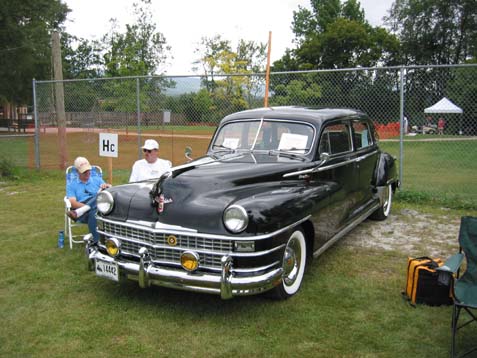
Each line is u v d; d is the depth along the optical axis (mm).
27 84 34469
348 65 43594
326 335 3688
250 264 3760
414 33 46688
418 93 16047
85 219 5758
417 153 17391
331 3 51719
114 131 22766
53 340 3652
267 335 3693
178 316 4043
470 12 44188
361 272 5086
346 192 5590
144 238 4109
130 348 3525
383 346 3520
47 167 13633
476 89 15906
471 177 11797
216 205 3900
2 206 8500
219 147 5469
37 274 5082
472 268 3590
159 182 4121
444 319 3965
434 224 7113
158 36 46719
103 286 4742
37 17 25047
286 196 4156
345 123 5812
